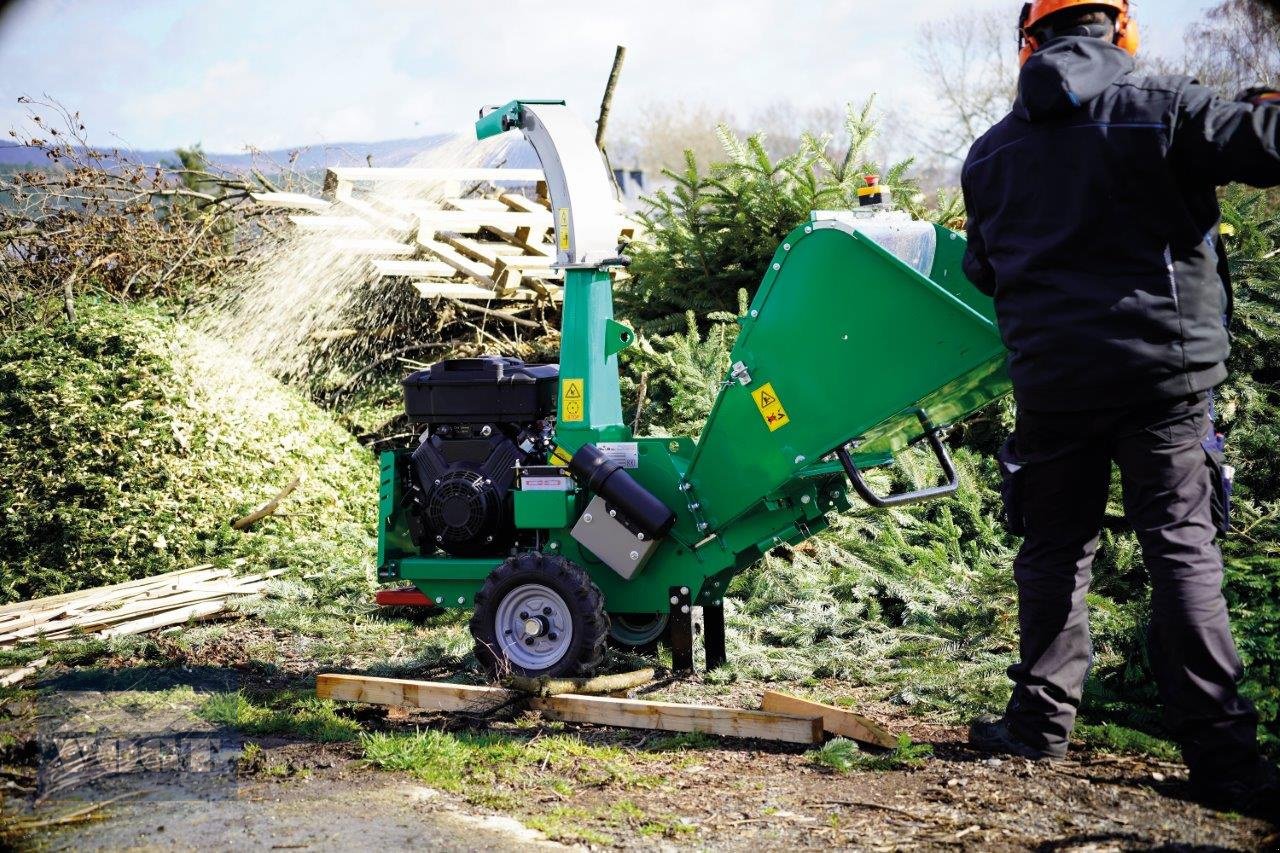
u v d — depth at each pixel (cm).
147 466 714
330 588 626
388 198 838
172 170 1061
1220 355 318
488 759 371
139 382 758
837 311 404
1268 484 580
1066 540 350
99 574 661
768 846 291
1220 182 309
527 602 461
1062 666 352
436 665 506
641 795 336
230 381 818
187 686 473
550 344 896
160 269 1025
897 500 411
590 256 468
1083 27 336
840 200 734
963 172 360
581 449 460
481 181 927
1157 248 314
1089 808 308
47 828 309
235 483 736
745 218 754
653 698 451
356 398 917
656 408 707
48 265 982
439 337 940
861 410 405
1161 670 321
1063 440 340
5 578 651
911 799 322
